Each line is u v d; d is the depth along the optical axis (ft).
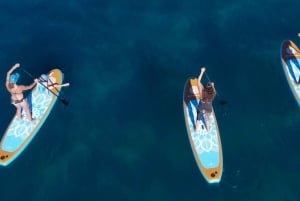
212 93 64.75
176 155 70.38
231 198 65.36
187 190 66.44
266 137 71.72
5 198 65.31
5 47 84.33
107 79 80.33
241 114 74.54
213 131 71.72
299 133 72.02
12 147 69.92
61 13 91.56
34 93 76.02
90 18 90.99
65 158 69.72
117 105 76.64
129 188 66.85
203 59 83.61
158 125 74.02
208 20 90.89
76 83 79.15
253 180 66.90
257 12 91.81
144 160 69.92
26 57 82.89
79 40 86.58
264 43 85.76
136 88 79.25
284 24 89.15
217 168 67.72
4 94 76.89
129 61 83.41
